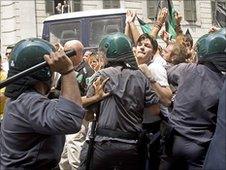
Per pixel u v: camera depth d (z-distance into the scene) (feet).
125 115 13.23
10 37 92.12
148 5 96.78
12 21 91.81
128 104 13.24
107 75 13.42
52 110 9.55
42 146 9.95
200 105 13.11
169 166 13.83
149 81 14.10
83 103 13.16
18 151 9.91
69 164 18.07
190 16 98.12
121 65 13.71
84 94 17.48
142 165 13.52
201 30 99.66
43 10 92.38
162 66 15.05
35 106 9.71
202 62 13.56
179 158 13.51
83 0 92.12
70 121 9.46
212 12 101.19
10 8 92.02
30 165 9.91
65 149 17.89
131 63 13.76
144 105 13.67
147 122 14.28
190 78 13.38
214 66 13.37
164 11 20.33
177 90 13.69
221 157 10.23
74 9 91.15
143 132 13.47
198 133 13.12
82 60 18.42
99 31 38.09
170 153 13.70
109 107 13.24
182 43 18.52
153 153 14.17
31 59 10.02
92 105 13.38
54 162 10.28
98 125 13.37
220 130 10.40
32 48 10.06
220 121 10.44
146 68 14.55
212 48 13.33
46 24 39.70
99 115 13.42
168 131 13.61
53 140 10.14
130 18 19.17
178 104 13.50
